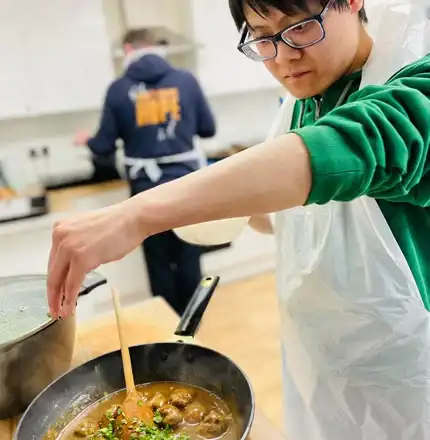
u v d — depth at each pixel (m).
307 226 0.97
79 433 0.83
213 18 2.64
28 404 0.92
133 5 2.79
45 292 1.00
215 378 0.89
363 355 0.97
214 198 0.59
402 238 0.86
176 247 2.63
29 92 2.42
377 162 0.59
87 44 2.46
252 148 0.62
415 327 0.92
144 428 0.81
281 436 0.84
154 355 0.92
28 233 2.42
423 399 0.97
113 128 2.45
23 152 2.67
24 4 2.30
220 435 0.81
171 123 2.44
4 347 0.84
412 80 0.66
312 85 0.86
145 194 0.61
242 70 2.79
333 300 0.95
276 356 2.37
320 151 0.59
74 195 2.60
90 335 1.14
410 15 0.83
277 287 1.12
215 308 2.81
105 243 0.59
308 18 0.75
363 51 0.87
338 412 1.04
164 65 2.40
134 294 2.85
